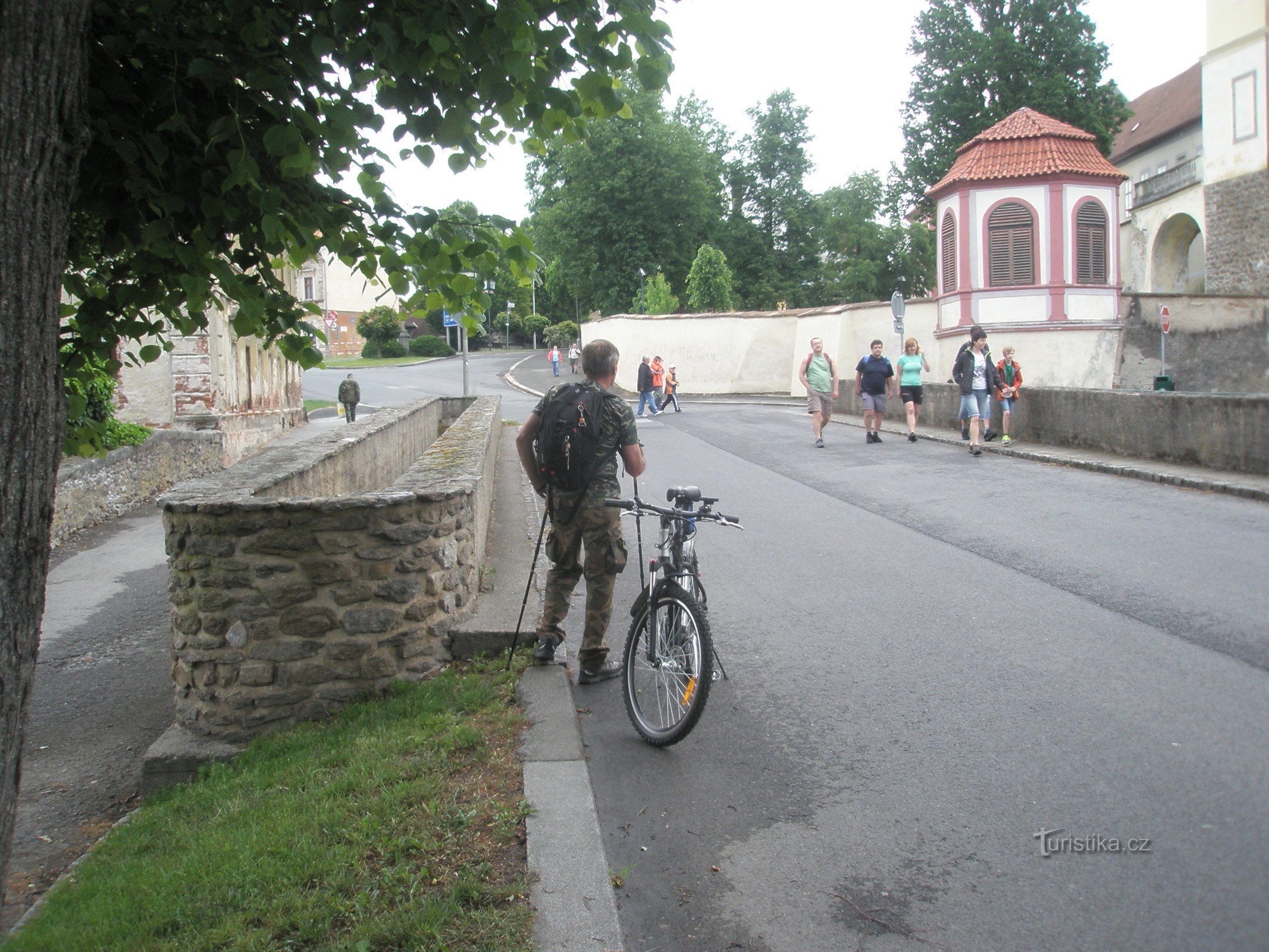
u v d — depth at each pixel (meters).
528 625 5.68
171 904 3.21
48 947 3.07
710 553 8.52
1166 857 3.24
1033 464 13.23
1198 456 11.53
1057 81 39.75
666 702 4.51
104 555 11.45
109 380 14.56
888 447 16.08
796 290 62.03
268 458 7.70
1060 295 24.98
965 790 3.84
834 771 4.10
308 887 3.26
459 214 4.81
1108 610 6.13
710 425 21.95
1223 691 4.66
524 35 4.09
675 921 3.07
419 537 5.23
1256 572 6.82
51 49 2.25
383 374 51.16
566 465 5.06
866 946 2.90
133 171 3.73
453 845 3.49
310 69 4.29
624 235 52.16
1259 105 32.12
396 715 4.79
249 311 4.65
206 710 5.01
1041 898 3.07
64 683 6.84
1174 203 38.25
